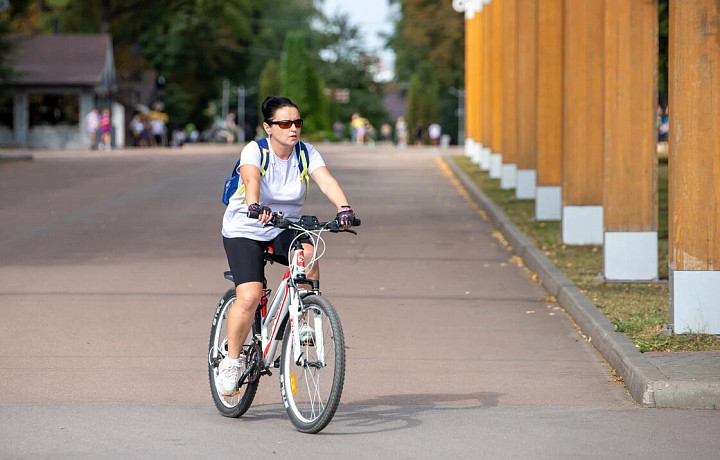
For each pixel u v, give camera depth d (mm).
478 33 122625
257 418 23391
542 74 59406
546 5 58969
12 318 35062
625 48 40281
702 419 23328
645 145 40406
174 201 74625
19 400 25016
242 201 22281
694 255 30266
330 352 21266
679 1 30297
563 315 36094
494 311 36812
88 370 28109
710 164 30219
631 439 21672
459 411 24047
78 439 21562
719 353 27656
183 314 35781
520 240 51094
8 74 152625
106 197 77312
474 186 84188
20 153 135125
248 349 23125
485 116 108000
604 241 40469
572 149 49875
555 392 26000
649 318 32250
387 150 160375
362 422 23000
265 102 22156
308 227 21359
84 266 46156
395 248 52375
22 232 57938
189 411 24016
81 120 182500
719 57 30297
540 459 20266
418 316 35812
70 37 187875
